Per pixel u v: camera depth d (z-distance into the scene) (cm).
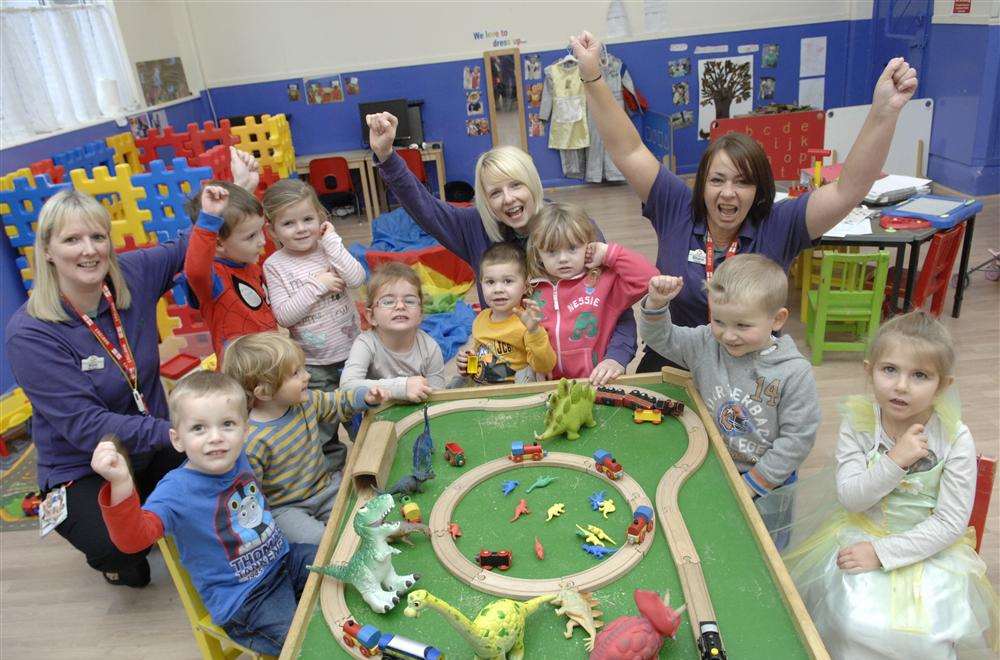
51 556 276
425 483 161
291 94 719
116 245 367
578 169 736
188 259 229
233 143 530
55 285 213
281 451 189
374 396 194
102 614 244
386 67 712
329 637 126
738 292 165
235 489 166
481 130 735
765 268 167
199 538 161
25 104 450
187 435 156
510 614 116
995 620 162
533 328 198
